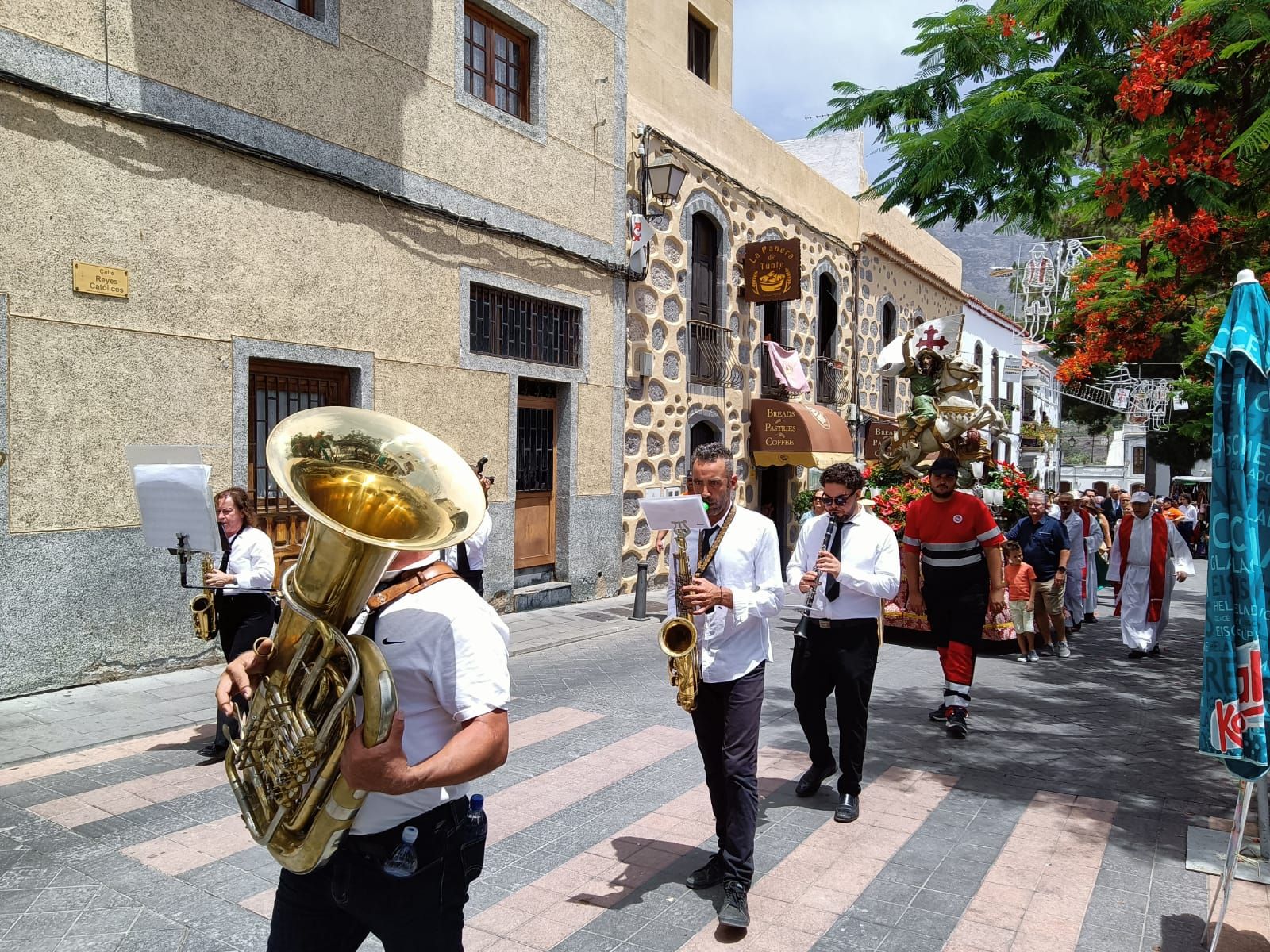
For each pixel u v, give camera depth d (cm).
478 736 191
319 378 835
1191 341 1450
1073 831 446
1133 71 579
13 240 602
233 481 740
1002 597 624
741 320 1591
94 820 427
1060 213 735
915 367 1109
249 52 743
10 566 607
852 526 474
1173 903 371
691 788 495
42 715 584
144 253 675
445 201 945
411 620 198
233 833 416
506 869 392
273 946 215
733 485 397
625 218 1246
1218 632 322
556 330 1138
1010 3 595
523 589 1096
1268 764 312
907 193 631
